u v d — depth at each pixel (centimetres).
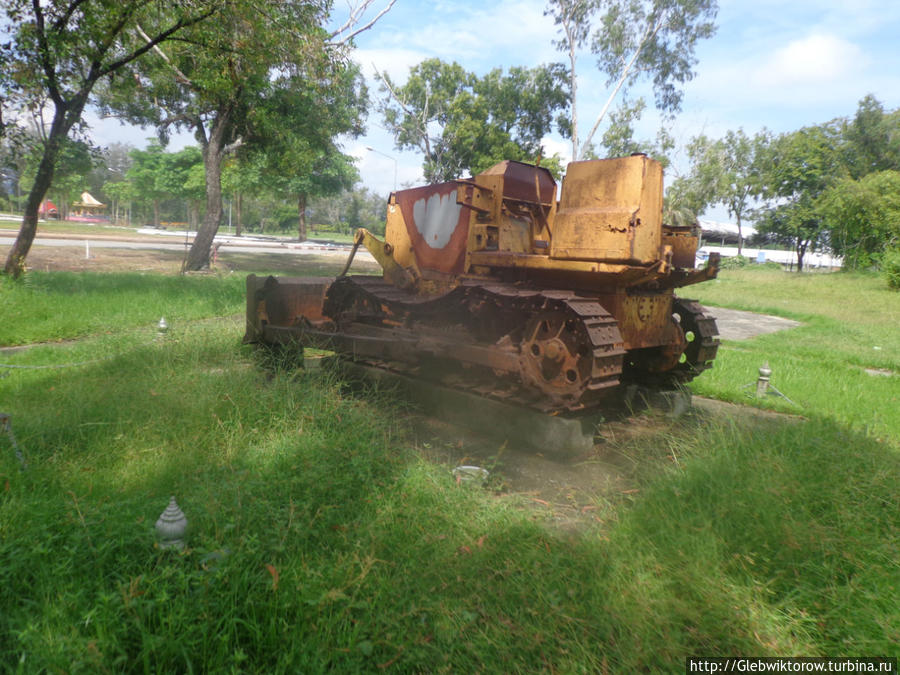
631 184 484
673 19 2433
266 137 2106
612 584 282
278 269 2403
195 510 313
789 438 438
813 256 5769
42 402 503
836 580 289
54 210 8069
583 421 516
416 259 697
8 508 305
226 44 1241
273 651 234
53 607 233
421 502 354
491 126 3020
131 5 1139
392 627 250
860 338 1343
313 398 521
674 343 624
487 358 559
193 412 472
